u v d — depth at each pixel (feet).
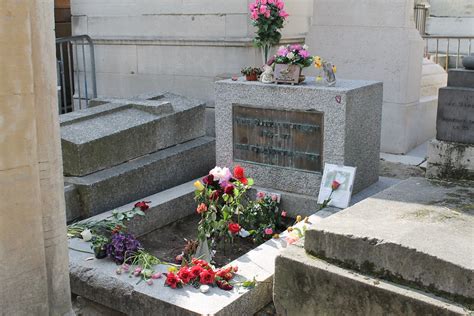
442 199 13.51
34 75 8.52
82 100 30.86
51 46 8.74
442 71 28.94
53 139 8.93
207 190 15.57
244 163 19.48
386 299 10.36
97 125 19.20
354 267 11.12
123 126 19.27
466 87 17.39
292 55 18.17
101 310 13.53
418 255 10.27
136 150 19.54
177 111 21.40
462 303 9.82
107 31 29.35
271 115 18.60
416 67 24.34
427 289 10.24
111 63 29.58
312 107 17.69
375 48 24.13
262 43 21.66
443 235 11.05
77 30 30.40
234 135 19.52
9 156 8.27
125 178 18.28
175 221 18.62
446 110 17.61
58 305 9.37
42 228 8.86
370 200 13.51
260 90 18.61
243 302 12.36
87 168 17.74
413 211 12.60
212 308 11.79
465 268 9.71
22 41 8.16
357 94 17.67
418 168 22.52
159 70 28.02
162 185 19.90
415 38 24.02
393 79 23.95
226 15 25.49
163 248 16.71
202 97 26.94
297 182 18.44
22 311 8.73
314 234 11.61
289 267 11.64
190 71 27.04
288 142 18.44
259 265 13.74
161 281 13.01
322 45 25.39
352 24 24.52
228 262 15.60
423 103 25.52
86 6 29.78
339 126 17.34
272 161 18.89
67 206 16.87
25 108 8.36
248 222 17.48
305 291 11.50
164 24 27.43
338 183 17.20
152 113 20.84
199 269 12.95
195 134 22.39
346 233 11.21
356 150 18.13
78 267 13.71
